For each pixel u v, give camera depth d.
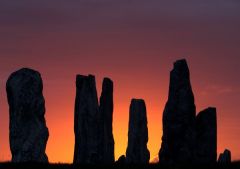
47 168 120.12
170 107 136.25
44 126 129.50
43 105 129.62
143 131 146.75
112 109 145.62
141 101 147.00
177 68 136.50
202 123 136.12
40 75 129.88
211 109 136.38
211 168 123.31
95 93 141.38
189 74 136.38
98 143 141.50
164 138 136.12
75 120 141.88
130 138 146.62
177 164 127.62
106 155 143.38
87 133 140.62
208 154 135.50
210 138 135.75
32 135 128.75
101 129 143.50
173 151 135.50
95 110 141.00
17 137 128.75
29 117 129.00
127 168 122.69
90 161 140.38
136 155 146.12
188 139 135.25
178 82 136.12
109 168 121.94
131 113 146.88
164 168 123.56
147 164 126.12
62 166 121.62
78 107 141.50
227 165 124.75
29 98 129.00
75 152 141.50
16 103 128.75
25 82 129.12
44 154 129.25
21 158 128.38
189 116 135.62
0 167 119.94
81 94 141.12
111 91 145.62
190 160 135.00
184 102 135.62
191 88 136.38
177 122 135.75
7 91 129.62
